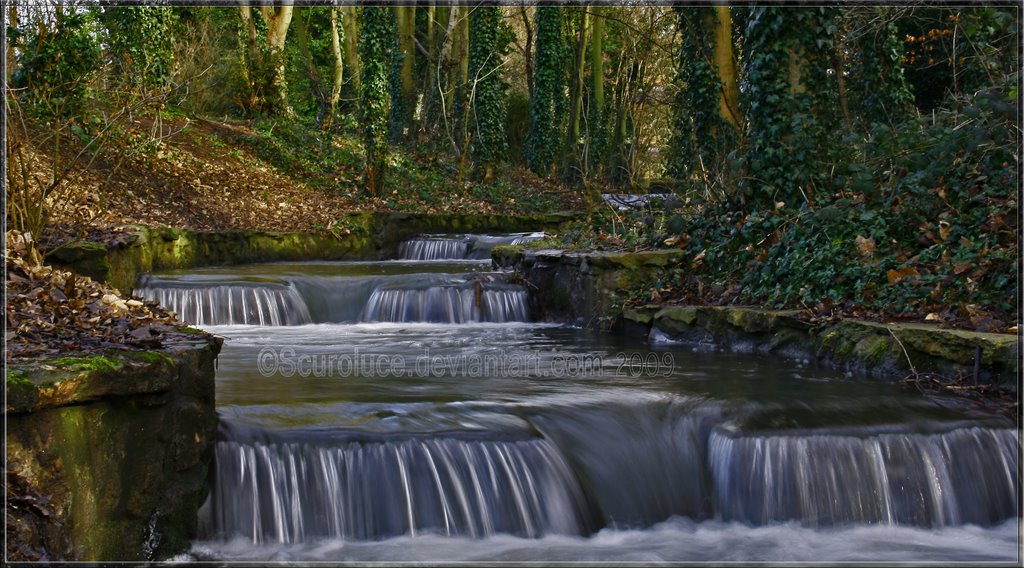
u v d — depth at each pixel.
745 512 6.00
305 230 18.56
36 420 4.13
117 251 11.88
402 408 6.36
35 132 15.16
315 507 5.40
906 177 10.12
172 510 4.93
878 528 5.95
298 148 24.36
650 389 7.36
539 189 29.20
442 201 24.16
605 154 31.67
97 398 4.45
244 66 25.59
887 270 9.12
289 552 5.17
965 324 7.73
